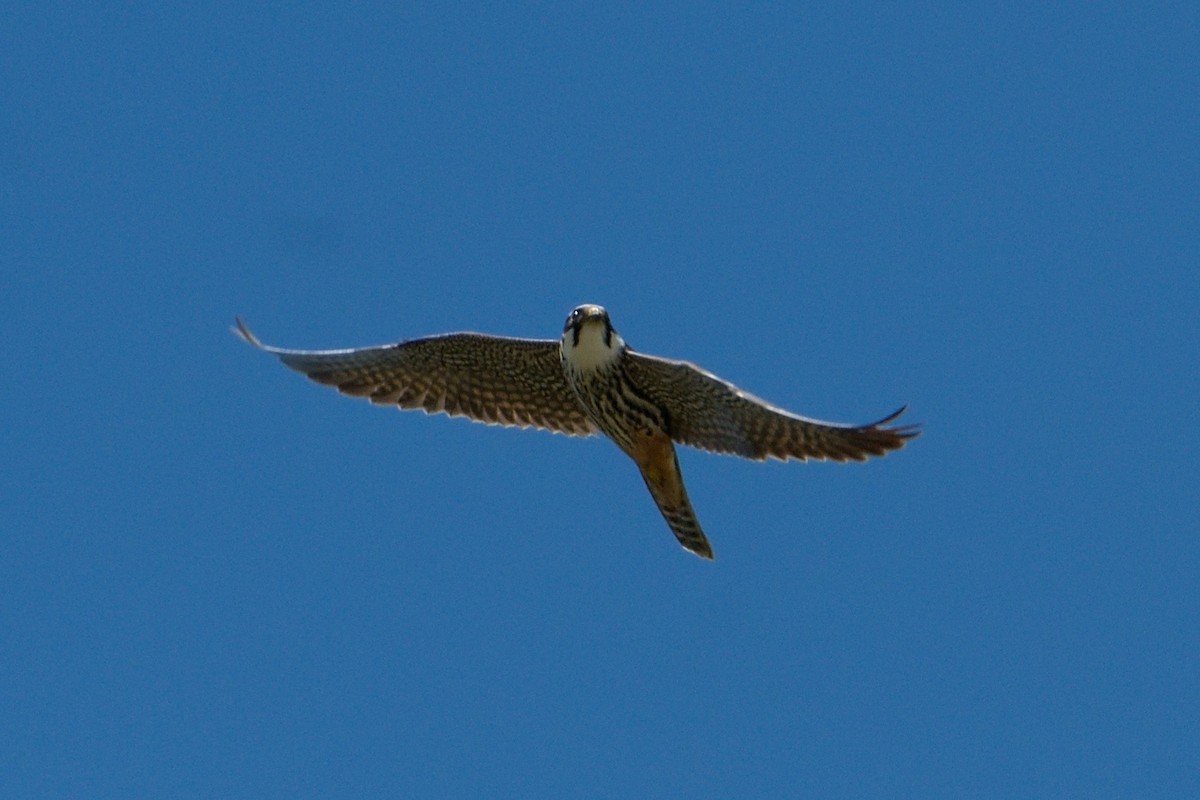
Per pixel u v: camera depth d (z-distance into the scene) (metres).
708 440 18.84
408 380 20.73
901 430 17.56
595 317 18.83
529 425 20.69
